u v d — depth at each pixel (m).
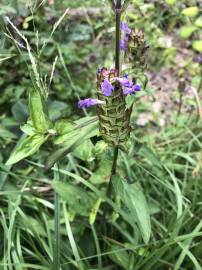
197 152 0.14
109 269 0.12
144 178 0.14
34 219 0.12
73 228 0.12
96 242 0.11
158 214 0.13
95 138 0.10
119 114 0.09
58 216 0.10
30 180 0.13
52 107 0.15
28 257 0.11
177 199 0.12
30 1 0.11
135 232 0.12
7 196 0.12
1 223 0.11
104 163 0.11
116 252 0.11
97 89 0.09
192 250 0.12
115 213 0.12
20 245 0.11
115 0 0.09
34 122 0.10
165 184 0.12
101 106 0.09
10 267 0.10
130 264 0.11
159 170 0.14
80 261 0.11
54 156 0.10
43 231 0.12
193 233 0.10
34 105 0.10
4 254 0.10
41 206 0.12
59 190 0.11
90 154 0.10
